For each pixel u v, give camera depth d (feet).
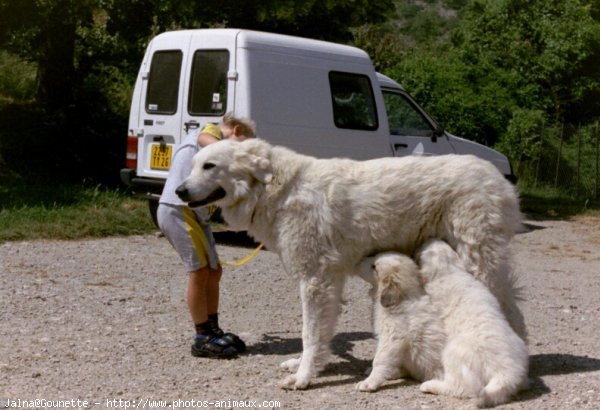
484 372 17.51
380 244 19.39
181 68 38.22
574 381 19.44
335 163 19.75
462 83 69.67
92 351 21.57
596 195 70.44
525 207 60.49
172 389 18.66
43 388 18.53
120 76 66.13
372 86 40.81
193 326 24.50
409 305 18.39
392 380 19.17
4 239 37.68
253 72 36.37
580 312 28.25
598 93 82.17
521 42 79.77
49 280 30.07
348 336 23.81
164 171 38.75
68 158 54.75
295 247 19.17
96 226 40.22
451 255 18.85
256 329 24.44
